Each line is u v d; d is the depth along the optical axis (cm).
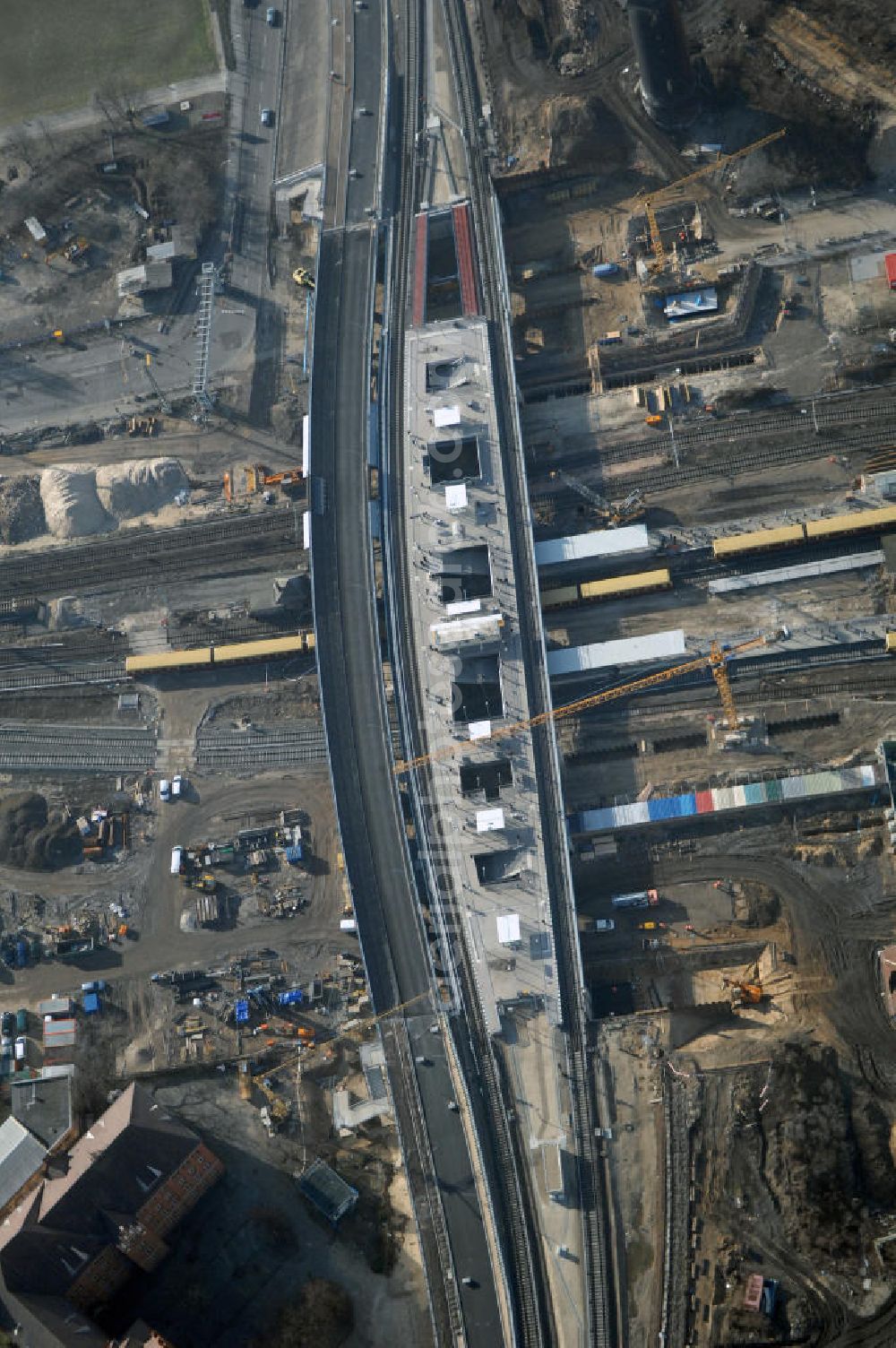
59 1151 17175
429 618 19138
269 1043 18262
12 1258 15212
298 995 18375
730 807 17850
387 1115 17388
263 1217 16838
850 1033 16600
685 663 18750
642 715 18800
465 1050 17062
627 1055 16675
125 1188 15825
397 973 17625
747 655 18662
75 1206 15638
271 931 18912
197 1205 17075
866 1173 15625
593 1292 15588
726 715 18525
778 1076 16100
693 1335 15250
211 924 19062
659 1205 15862
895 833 17400
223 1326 16350
